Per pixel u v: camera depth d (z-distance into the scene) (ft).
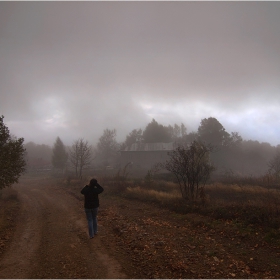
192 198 41.75
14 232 30.63
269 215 28.30
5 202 54.03
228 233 26.27
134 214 38.68
